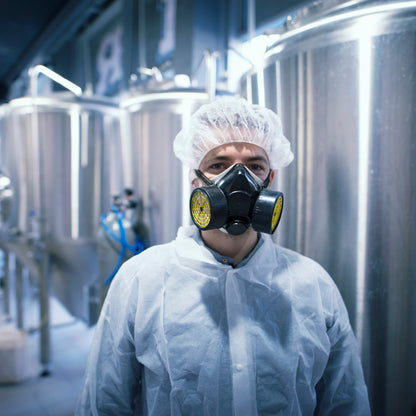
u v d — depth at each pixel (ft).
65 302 6.41
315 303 2.08
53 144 5.67
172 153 4.14
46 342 6.06
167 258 2.20
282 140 2.36
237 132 2.02
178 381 1.88
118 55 9.24
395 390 2.45
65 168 5.76
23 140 5.74
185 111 4.09
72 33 10.68
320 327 2.03
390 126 2.33
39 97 5.60
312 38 2.58
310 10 2.75
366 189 2.42
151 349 2.00
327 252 2.62
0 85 14.92
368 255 2.45
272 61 2.89
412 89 2.27
